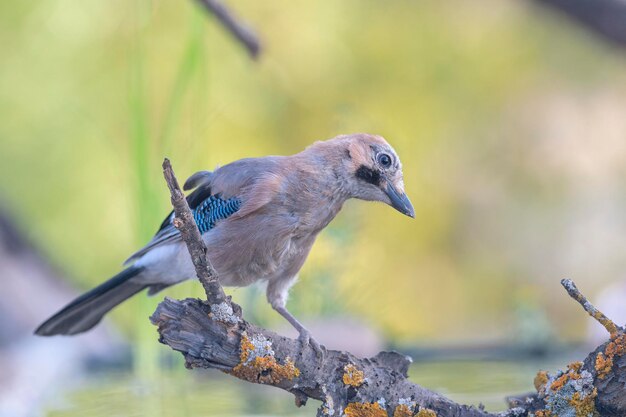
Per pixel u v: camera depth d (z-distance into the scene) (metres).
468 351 9.20
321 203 6.59
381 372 5.48
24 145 13.73
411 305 14.11
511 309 14.65
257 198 6.39
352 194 6.74
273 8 14.68
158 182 8.55
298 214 6.52
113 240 13.40
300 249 6.68
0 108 13.79
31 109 13.82
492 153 15.17
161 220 8.52
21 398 7.28
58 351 9.16
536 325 9.16
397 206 6.71
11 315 9.95
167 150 8.70
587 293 15.15
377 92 14.84
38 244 12.02
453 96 15.13
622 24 8.80
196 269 5.06
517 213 15.17
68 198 13.57
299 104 14.38
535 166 15.34
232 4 14.50
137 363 8.62
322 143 6.76
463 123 15.13
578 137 15.41
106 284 6.92
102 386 8.04
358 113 13.10
